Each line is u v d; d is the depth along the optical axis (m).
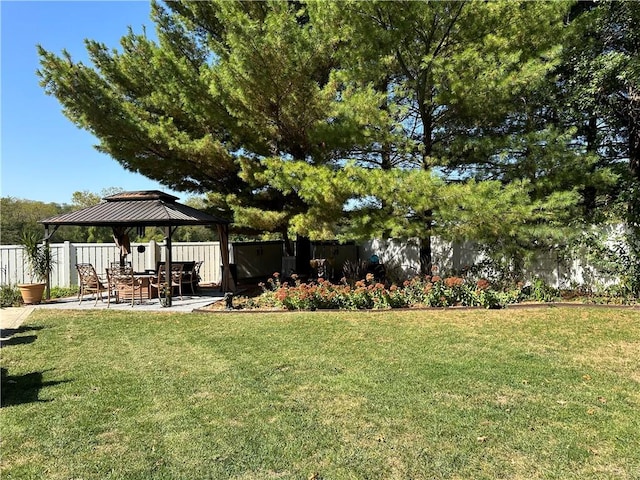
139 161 12.93
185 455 3.37
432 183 8.95
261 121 11.55
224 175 13.61
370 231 9.87
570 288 10.48
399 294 9.51
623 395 4.50
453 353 6.05
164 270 12.31
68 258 15.48
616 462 3.23
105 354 6.29
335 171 10.12
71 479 3.07
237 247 15.75
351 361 5.73
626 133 11.91
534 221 10.06
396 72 10.60
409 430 3.74
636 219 9.70
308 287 9.92
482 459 3.28
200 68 11.58
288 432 3.73
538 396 4.48
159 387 4.87
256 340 6.95
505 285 10.41
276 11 10.35
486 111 10.09
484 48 9.38
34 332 7.77
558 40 9.70
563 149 9.55
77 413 4.17
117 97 12.95
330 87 10.66
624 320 7.74
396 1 9.17
